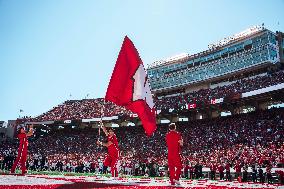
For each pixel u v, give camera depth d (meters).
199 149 40.56
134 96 8.83
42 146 60.22
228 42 54.00
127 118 52.34
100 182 7.69
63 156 51.12
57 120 60.97
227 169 26.83
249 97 39.59
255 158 30.39
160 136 50.19
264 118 40.25
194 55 60.25
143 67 9.21
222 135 41.47
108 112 58.66
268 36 48.22
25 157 12.46
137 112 8.98
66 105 71.25
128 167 35.12
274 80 40.62
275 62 47.88
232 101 41.00
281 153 30.05
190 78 60.03
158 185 7.42
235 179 27.84
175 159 8.45
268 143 33.94
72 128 65.12
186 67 61.16
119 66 8.90
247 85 44.56
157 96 66.94
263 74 50.03
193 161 35.31
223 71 54.44
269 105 43.81
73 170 37.03
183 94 57.19
